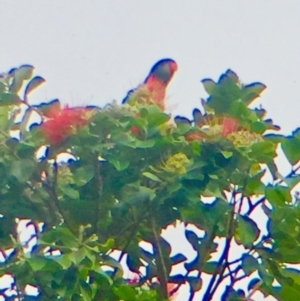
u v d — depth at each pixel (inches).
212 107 386.3
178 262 394.0
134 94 390.6
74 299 338.3
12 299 366.9
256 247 374.9
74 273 337.7
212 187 368.8
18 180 369.4
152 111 368.5
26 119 379.6
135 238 393.4
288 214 370.0
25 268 344.8
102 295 353.1
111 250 381.1
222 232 385.1
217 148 363.3
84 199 381.4
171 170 364.5
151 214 377.7
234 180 371.9
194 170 362.9
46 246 350.9
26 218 387.5
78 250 338.0
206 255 390.9
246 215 374.9
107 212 380.8
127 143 364.5
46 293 353.1
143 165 372.5
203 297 381.4
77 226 381.7
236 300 379.6
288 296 374.9
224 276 380.8
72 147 372.2
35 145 371.9
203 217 374.9
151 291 356.8
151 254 394.6
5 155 371.9
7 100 381.1
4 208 383.6
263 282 374.6
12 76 384.2
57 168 377.7
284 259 372.2
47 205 385.1
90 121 367.9
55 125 370.0
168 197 365.7
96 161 374.3
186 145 370.9
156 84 396.8
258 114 387.9
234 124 369.1
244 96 386.9
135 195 368.2
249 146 361.7
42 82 384.8
